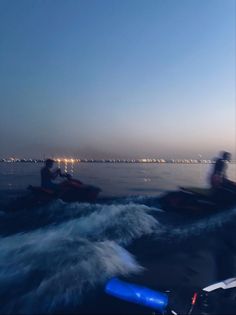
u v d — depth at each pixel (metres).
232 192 11.62
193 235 8.45
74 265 5.44
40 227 8.27
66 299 4.28
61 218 9.30
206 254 6.93
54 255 5.89
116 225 8.81
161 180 29.67
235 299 4.54
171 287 5.00
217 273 5.75
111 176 33.91
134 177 33.47
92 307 4.09
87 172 42.28
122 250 6.76
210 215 10.77
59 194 11.73
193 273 5.73
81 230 8.20
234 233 8.66
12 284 4.69
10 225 8.42
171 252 6.97
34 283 4.71
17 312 3.96
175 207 11.23
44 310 4.02
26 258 5.71
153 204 12.36
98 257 5.95
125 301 4.24
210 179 12.30
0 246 6.44
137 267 5.86
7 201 12.28
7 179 26.66
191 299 4.55
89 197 12.11
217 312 4.16
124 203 12.45
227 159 12.16
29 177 29.66
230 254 6.95
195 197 11.59
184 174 43.09
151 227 9.05
